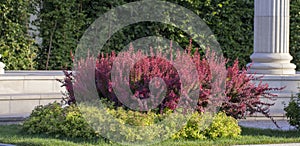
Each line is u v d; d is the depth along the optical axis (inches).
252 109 470.9
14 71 735.1
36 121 445.1
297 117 478.0
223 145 411.5
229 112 459.2
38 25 792.9
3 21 762.2
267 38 648.4
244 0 835.4
